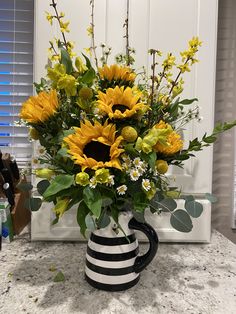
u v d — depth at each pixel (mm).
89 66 687
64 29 815
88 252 745
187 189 1021
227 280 799
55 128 648
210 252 983
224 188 1260
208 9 985
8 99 1273
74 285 751
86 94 647
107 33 971
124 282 721
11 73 1263
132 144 608
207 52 994
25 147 1286
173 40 986
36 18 961
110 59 971
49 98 635
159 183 709
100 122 618
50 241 1032
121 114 585
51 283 759
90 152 600
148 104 701
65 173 642
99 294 712
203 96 1003
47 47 965
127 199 671
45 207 1006
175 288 751
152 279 793
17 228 1078
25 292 717
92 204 579
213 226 1268
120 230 702
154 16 978
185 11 984
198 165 1018
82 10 965
